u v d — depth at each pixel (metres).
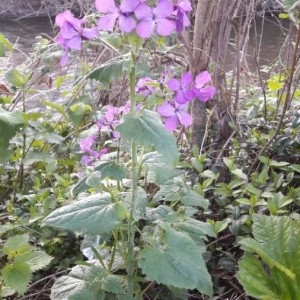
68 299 0.31
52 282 0.43
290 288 0.29
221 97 0.57
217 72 0.56
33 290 0.43
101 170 0.33
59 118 0.62
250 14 0.62
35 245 0.43
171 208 0.37
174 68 0.56
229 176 0.53
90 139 0.39
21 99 0.65
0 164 0.53
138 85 0.34
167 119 0.31
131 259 0.33
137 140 0.28
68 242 0.44
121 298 0.33
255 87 0.69
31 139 0.54
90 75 0.29
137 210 0.34
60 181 0.48
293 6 0.45
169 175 0.32
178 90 0.31
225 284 0.43
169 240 0.31
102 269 0.33
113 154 0.36
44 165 0.54
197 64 0.56
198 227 0.35
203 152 0.56
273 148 0.53
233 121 0.56
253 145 0.55
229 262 0.42
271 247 0.31
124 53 0.33
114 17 0.28
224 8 0.56
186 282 0.29
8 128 0.47
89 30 0.29
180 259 0.30
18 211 0.46
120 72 0.29
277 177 0.47
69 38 0.29
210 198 0.49
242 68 0.71
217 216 0.47
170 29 0.28
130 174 0.36
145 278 0.35
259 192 0.44
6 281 0.34
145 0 0.28
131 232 0.33
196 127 0.57
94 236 0.36
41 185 0.53
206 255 0.40
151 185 0.45
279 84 0.58
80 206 0.31
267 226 0.31
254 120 0.60
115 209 0.31
